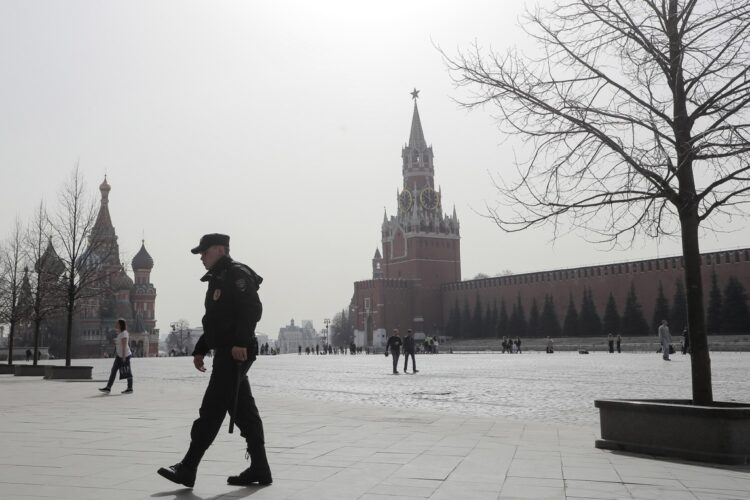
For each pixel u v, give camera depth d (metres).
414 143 158.88
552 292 109.44
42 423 10.73
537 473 6.56
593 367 34.56
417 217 149.12
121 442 8.56
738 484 6.16
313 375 31.88
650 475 6.54
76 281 30.11
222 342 6.06
